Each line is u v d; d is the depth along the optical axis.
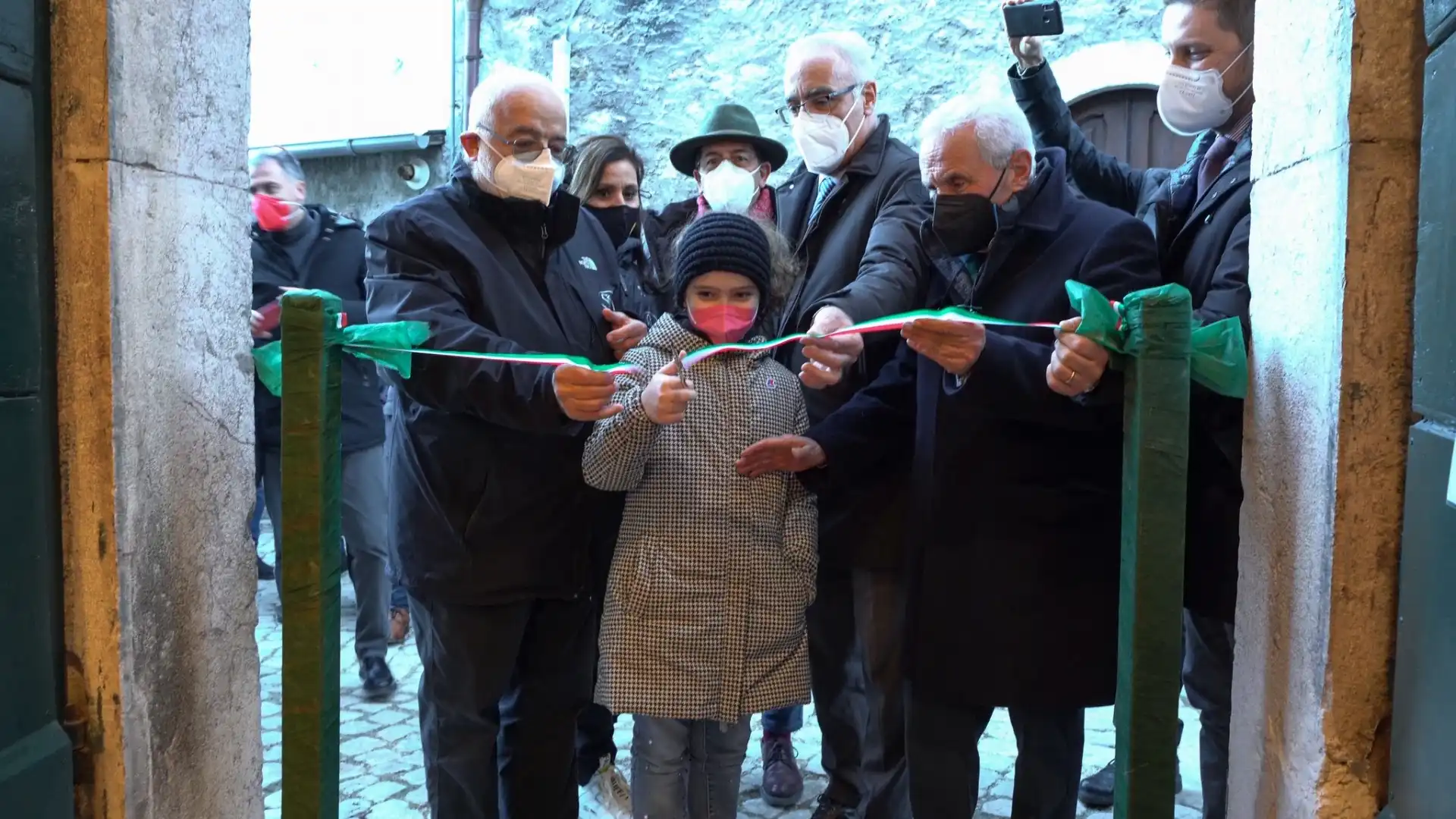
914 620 2.11
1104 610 2.00
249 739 1.91
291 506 1.52
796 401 2.32
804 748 3.47
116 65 1.50
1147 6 5.81
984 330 1.81
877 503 2.36
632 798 2.18
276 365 1.63
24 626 1.41
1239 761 1.74
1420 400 1.25
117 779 1.55
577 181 3.27
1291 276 1.53
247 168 1.91
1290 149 1.54
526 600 2.15
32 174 1.44
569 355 2.18
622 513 2.35
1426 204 1.24
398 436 2.20
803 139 2.59
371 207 8.09
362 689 4.03
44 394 1.48
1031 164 2.04
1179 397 1.45
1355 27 1.32
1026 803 2.12
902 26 6.22
